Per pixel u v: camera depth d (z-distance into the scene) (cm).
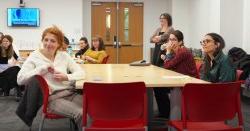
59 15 966
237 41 749
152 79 313
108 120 258
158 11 1050
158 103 465
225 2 744
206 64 357
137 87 243
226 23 746
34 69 300
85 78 324
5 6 951
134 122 270
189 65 412
